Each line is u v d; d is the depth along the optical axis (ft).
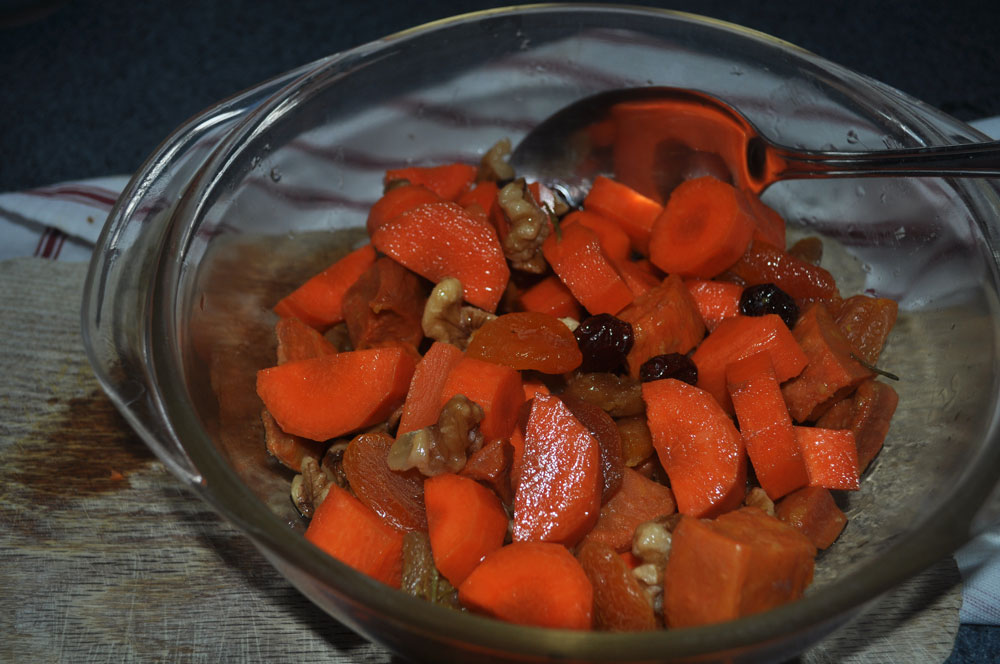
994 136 1.46
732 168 1.36
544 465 1.11
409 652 1.05
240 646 1.16
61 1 2.06
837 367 1.19
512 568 1.06
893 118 1.28
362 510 1.12
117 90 1.91
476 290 1.28
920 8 1.93
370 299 1.25
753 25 1.91
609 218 1.36
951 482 1.09
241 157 1.26
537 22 1.37
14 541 1.22
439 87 1.42
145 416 1.07
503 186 1.36
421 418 1.18
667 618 1.07
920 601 1.18
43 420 1.30
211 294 1.23
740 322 1.22
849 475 1.17
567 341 1.20
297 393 1.19
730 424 1.15
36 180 1.77
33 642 1.16
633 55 1.40
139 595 1.18
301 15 2.05
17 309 1.39
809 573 1.07
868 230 1.34
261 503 1.04
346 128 1.38
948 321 1.23
